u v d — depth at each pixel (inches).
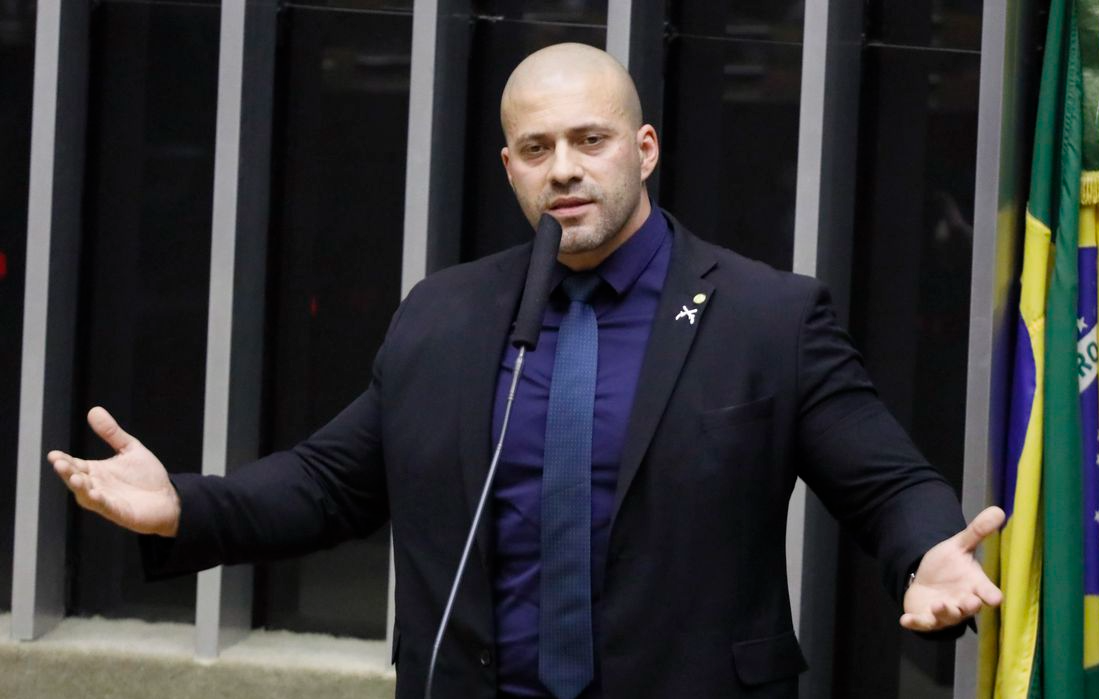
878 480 309.6
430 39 516.1
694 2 539.5
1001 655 468.1
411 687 320.5
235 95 530.9
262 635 564.4
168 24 565.3
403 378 333.7
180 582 573.0
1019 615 461.1
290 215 564.1
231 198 531.8
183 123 565.3
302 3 559.5
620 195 314.0
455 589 284.0
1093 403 469.1
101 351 574.9
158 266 569.6
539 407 316.2
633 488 304.2
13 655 544.4
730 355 314.0
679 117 541.3
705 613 303.1
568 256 325.4
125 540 575.5
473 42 555.5
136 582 575.2
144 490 315.3
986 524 274.4
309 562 565.9
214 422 534.6
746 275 327.0
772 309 319.6
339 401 562.9
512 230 553.9
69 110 554.9
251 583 567.5
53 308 551.8
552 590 305.6
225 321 533.6
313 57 559.2
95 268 574.6
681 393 310.3
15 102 569.6
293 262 565.0
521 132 316.5
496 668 309.1
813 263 497.7
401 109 553.0
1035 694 461.4
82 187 569.9
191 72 564.4
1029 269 470.9
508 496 313.4
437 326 335.6
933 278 522.9
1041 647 466.6
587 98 313.6
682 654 301.9
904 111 526.0
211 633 536.7
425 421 325.4
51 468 558.3
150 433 570.9
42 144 542.9
